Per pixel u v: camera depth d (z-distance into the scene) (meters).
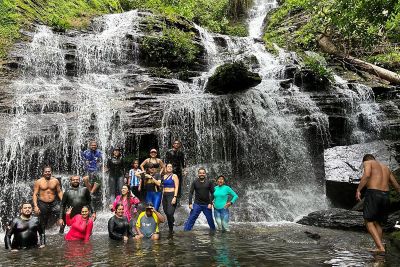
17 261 6.09
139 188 9.46
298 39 22.16
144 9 19.94
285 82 16.06
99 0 22.45
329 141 14.65
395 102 15.71
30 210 7.26
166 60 17.38
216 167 13.13
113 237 7.73
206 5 27.92
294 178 13.83
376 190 6.45
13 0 17.28
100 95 13.52
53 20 17.78
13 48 15.27
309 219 9.88
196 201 8.88
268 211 11.12
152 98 13.59
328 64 19.27
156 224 7.95
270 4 29.53
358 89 16.33
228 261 5.80
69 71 15.64
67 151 11.56
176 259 5.96
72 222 7.89
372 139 15.03
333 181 11.62
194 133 13.23
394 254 6.17
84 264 5.80
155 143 12.55
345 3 12.59
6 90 13.13
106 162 11.88
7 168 10.76
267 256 6.10
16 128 11.23
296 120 14.43
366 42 14.14
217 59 18.73
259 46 20.45
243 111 13.98
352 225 8.87
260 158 13.77
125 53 17.03
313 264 5.57
